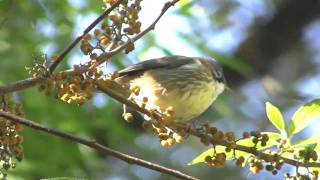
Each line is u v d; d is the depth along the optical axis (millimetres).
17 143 6484
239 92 16484
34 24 13234
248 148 6602
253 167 6559
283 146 6660
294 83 16844
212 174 15984
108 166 14195
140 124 14852
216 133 6703
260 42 17047
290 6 17047
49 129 6113
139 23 6836
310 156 6398
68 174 12766
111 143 14539
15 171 11836
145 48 12641
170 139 7020
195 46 13016
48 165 12445
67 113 13258
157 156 15703
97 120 13617
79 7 13406
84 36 6680
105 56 6715
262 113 16422
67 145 13102
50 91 6660
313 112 6875
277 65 17047
